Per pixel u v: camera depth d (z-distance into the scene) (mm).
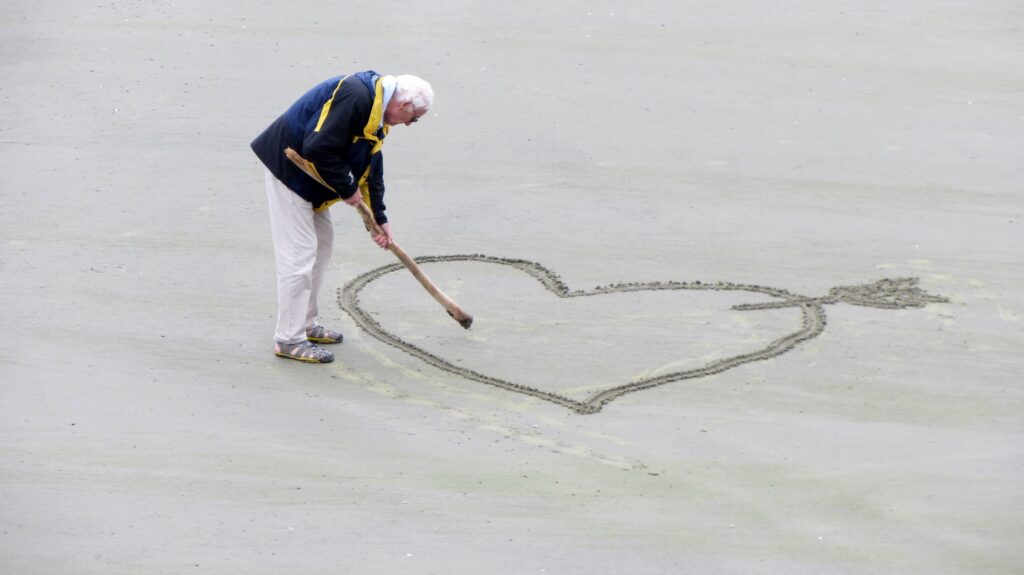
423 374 27859
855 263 34625
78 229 34781
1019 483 23844
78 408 25547
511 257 34438
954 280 33625
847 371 28453
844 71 50969
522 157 41656
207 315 30297
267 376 27484
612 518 22250
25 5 53656
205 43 50312
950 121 46219
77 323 29453
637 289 32625
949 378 28203
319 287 28969
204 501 22297
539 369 28219
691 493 23250
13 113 42750
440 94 46656
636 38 53812
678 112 46188
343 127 26219
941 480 23922
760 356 29078
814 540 21750
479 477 23547
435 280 32812
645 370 28297
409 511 22250
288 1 56188
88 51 48750
